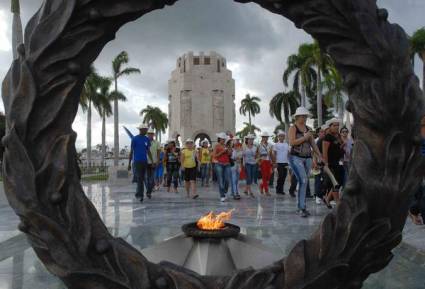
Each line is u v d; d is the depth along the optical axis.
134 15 2.18
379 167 2.04
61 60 2.06
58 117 2.07
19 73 2.08
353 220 2.03
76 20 2.08
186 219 7.73
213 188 17.53
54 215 2.03
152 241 5.56
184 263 2.95
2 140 2.02
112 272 2.05
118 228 6.63
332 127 8.46
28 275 3.92
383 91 2.03
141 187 11.23
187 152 12.43
